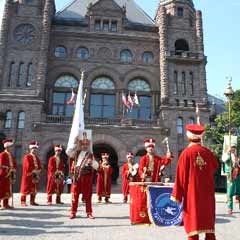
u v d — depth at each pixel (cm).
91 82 5000
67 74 5022
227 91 1995
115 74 5041
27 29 4884
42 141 4312
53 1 5316
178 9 5375
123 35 5206
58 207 1688
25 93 4562
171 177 4353
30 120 4397
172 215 1130
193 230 751
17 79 4641
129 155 2198
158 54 5228
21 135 4344
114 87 5038
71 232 991
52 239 888
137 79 5131
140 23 5541
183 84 4891
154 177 1315
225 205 1939
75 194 1288
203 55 5041
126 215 1392
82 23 5231
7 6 4922
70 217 1270
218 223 1205
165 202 1138
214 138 4184
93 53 5106
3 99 4444
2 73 4634
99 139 4384
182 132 4628
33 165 1803
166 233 990
